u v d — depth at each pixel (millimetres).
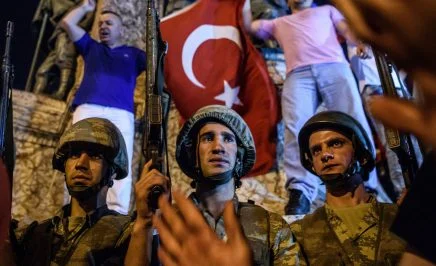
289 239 2545
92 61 5816
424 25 381
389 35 394
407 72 398
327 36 5598
